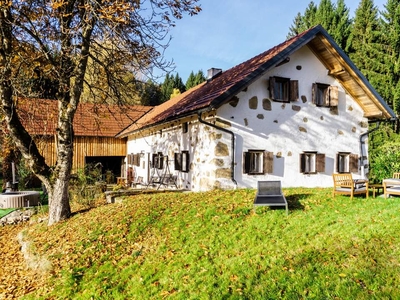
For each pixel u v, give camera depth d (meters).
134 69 10.09
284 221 7.00
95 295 5.12
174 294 4.72
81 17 8.52
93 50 9.57
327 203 8.36
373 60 25.94
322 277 4.55
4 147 14.89
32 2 8.11
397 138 23.16
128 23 8.04
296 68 12.15
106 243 7.03
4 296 5.88
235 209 7.91
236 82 10.09
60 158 9.66
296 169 12.06
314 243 5.71
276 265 5.06
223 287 4.66
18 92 8.66
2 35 8.16
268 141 11.53
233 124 10.92
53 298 5.34
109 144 23.98
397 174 10.41
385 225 6.27
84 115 23.16
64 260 6.61
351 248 5.39
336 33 29.06
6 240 10.11
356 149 13.48
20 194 12.68
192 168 12.32
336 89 12.74
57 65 8.87
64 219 9.70
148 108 27.58
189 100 14.34
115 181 24.92
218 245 6.11
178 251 6.13
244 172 11.06
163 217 7.96
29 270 6.99
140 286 5.14
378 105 12.91
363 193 9.72
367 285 4.28
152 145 17.72
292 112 12.05
